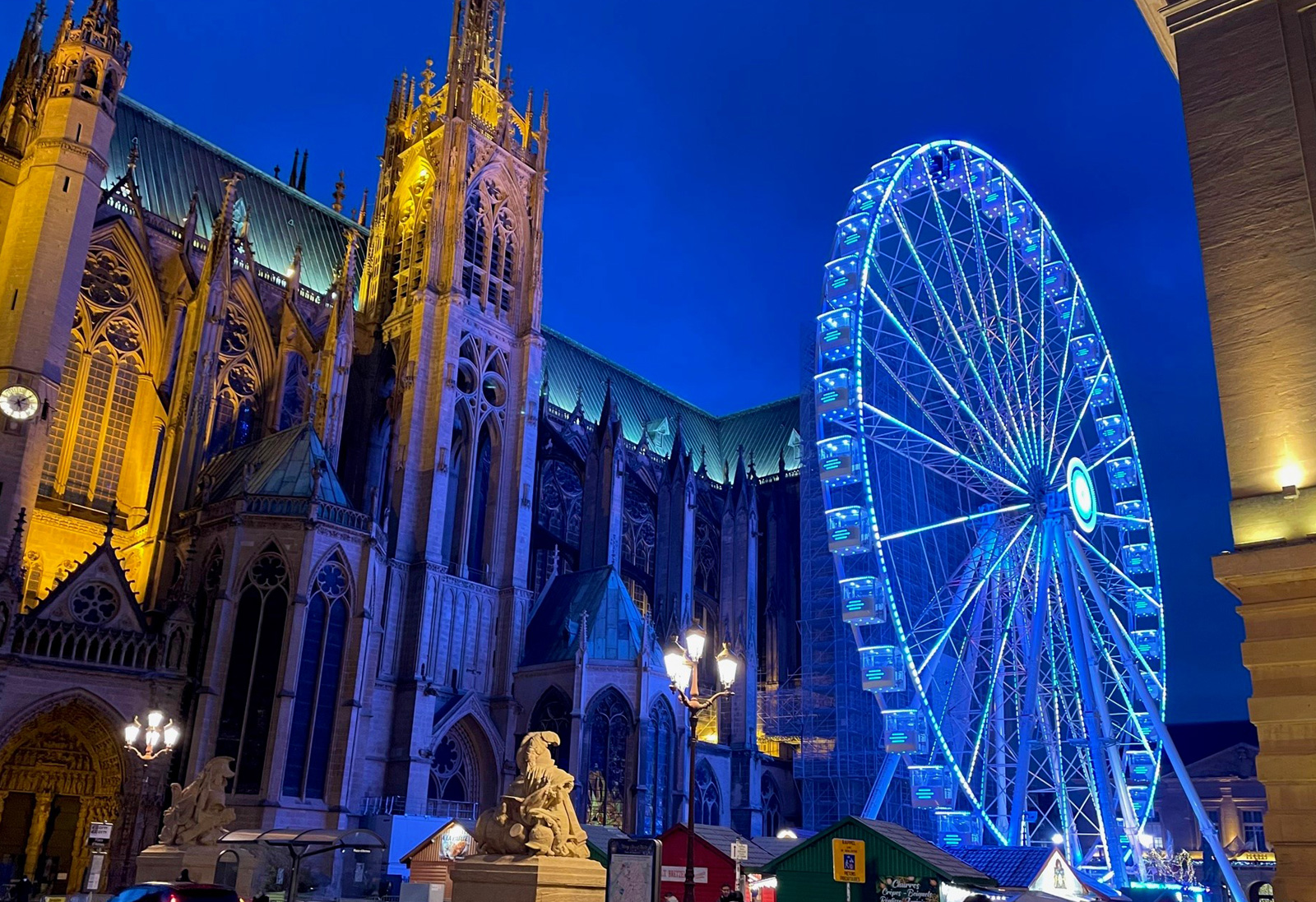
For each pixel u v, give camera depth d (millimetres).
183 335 76875
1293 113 21281
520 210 99062
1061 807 60688
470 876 24250
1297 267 20469
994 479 62625
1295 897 17969
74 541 71188
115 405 75188
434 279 90062
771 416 143625
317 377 79688
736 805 96812
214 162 94000
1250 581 19438
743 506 110812
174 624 64312
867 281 64000
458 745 81750
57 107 67312
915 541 80938
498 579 88562
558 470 107312
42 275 64125
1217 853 56594
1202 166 21891
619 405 132125
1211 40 22500
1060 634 65938
